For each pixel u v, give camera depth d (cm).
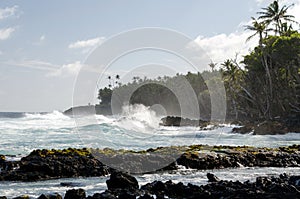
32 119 4900
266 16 5038
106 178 1294
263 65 4978
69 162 1373
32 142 2369
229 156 1638
